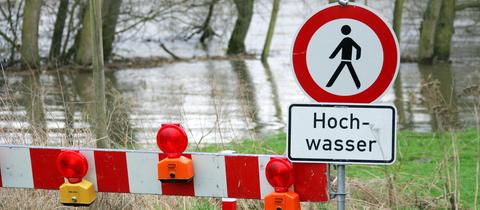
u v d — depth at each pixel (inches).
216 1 3346.5
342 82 543.2
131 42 3639.3
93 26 719.1
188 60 3189.0
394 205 767.7
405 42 3385.8
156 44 3649.1
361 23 538.0
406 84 2324.1
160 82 2456.9
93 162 605.9
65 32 3193.9
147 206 727.1
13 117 826.8
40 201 725.9
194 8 3516.2
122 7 3102.9
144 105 1740.9
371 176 871.1
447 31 2935.5
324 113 546.3
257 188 582.6
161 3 3093.0
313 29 541.0
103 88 734.5
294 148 550.6
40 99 1091.9
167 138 572.4
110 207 714.8
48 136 792.3
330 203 741.9
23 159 619.8
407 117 1701.5
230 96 1937.7
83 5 2842.0
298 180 570.3
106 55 3046.3
